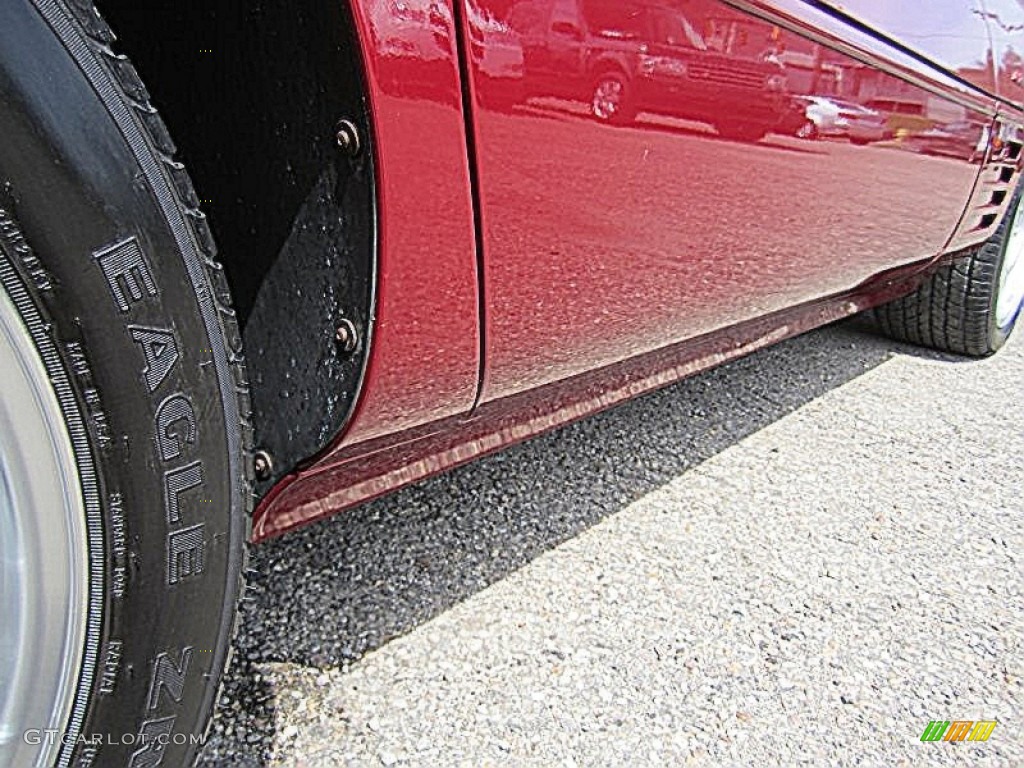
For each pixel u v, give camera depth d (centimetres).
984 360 302
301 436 95
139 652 76
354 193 83
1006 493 201
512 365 110
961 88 198
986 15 206
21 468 67
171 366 74
